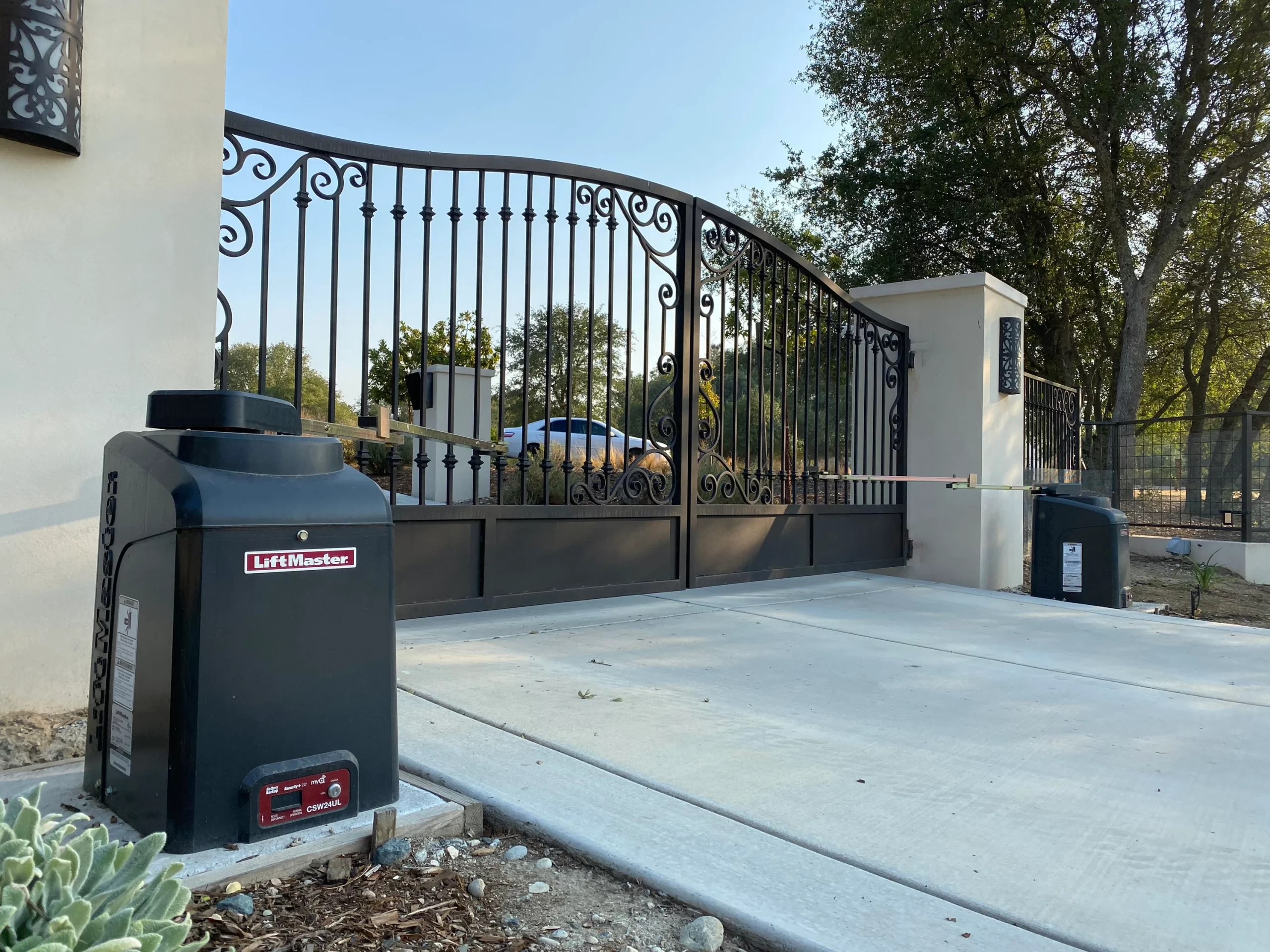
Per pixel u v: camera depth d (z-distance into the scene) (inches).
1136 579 351.9
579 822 75.7
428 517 159.9
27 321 98.0
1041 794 88.0
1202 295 804.6
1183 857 74.0
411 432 138.4
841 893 65.6
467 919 61.2
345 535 70.4
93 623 101.3
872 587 240.5
